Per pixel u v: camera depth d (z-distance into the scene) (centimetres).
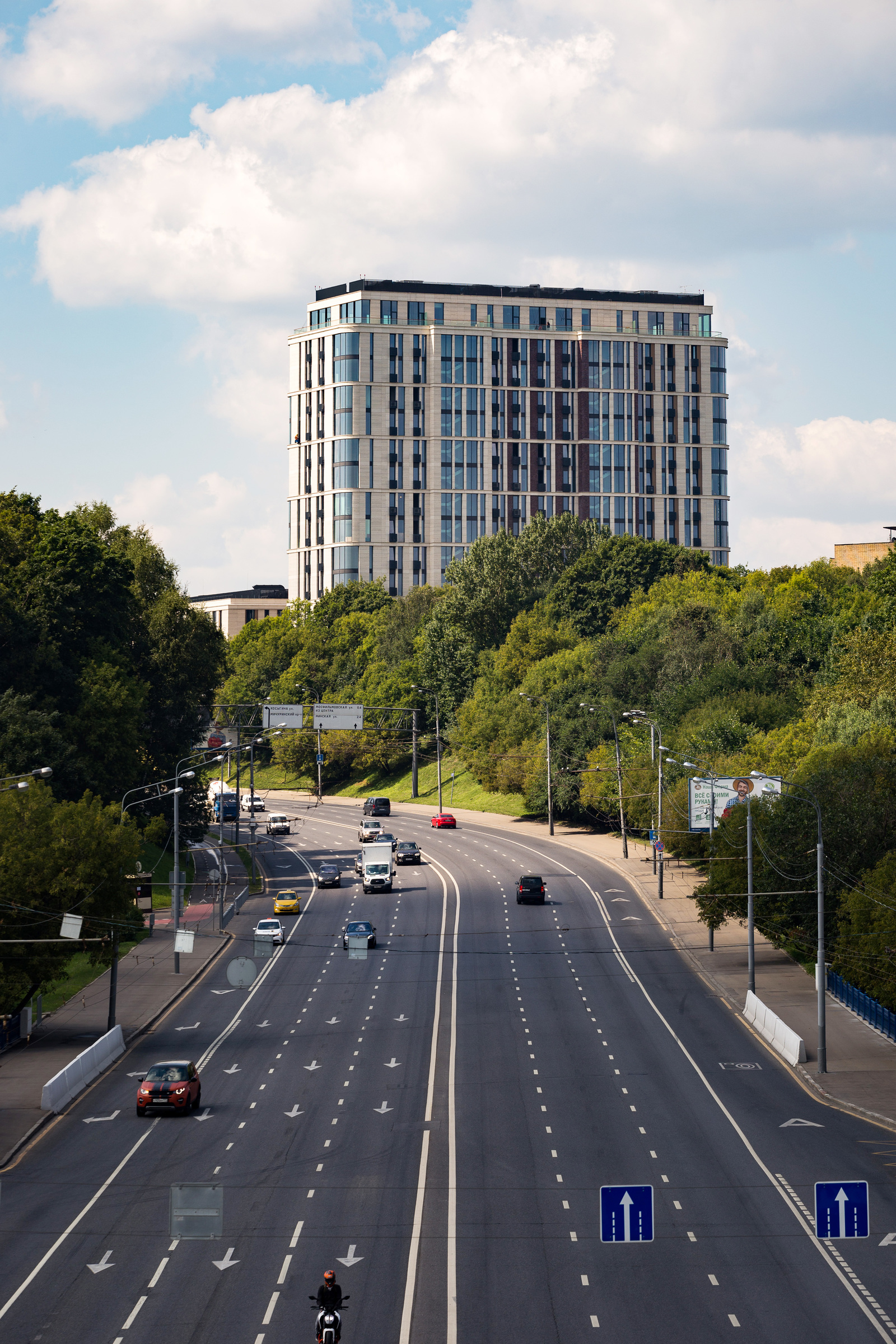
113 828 6912
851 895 6962
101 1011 7319
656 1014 7156
